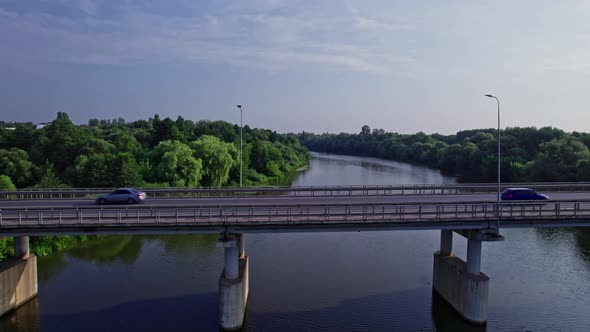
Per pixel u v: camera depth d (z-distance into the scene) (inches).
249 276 1710.1
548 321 1348.4
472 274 1353.3
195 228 1259.8
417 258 1952.5
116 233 1238.3
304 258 1946.4
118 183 2974.9
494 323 1338.6
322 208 1470.2
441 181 4448.8
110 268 1808.6
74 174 3152.1
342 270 1787.6
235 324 1275.8
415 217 1284.4
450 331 1304.1
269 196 1841.8
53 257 1956.2
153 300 1485.0
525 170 3767.2
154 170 3376.0
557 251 2044.8
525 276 1722.4
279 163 5753.0
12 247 1686.8
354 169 6136.8
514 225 1325.0
